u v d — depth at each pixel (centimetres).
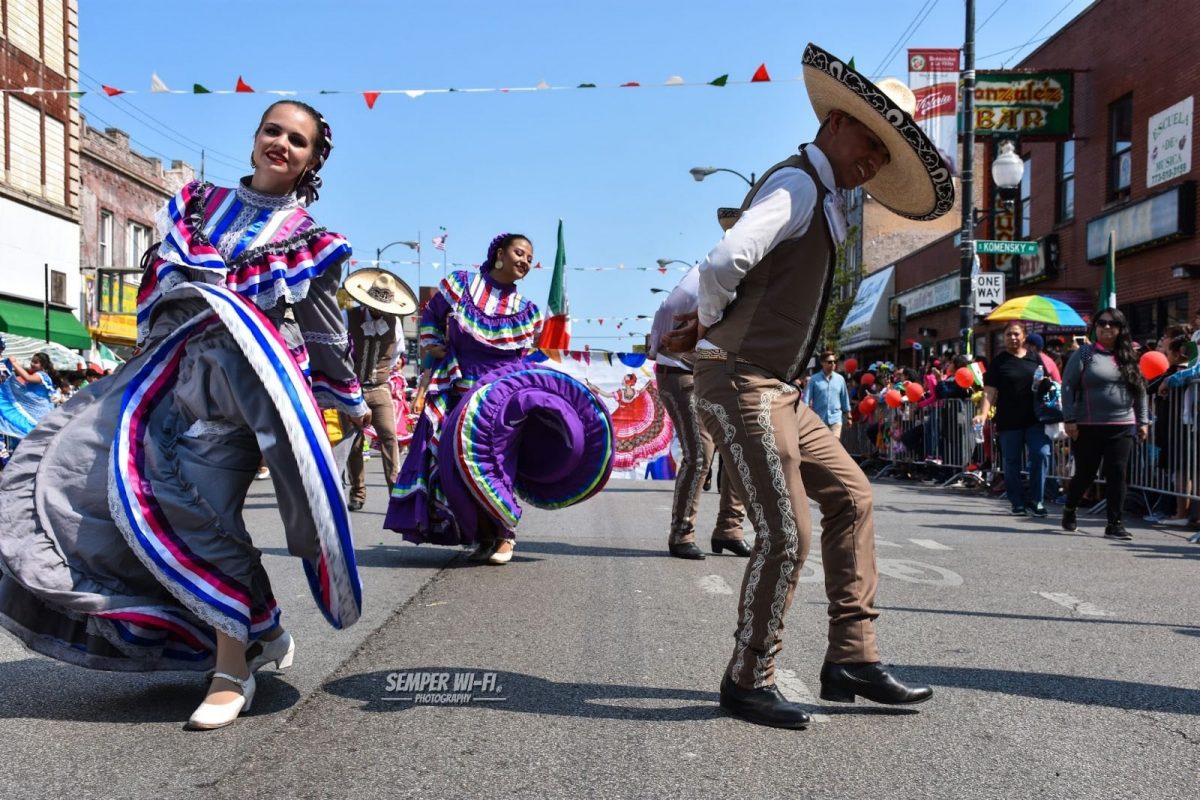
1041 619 518
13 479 326
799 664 421
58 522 325
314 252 353
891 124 333
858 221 3941
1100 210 1927
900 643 462
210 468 331
